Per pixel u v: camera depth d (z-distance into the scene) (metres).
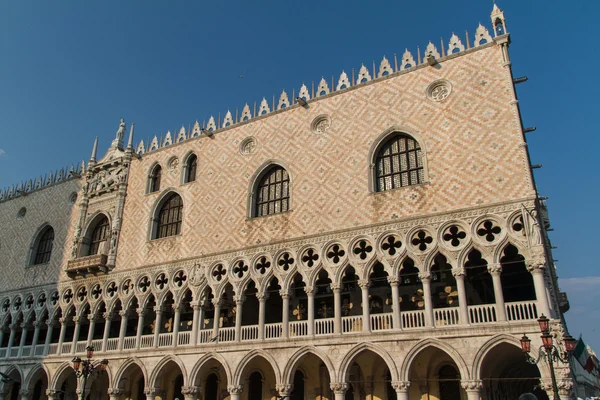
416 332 33.19
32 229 61.00
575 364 41.94
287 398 36.31
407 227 35.84
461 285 32.81
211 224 45.97
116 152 57.50
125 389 49.25
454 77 38.25
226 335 41.38
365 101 41.72
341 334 35.72
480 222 33.56
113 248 51.50
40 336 61.06
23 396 51.31
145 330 52.91
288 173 43.41
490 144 34.94
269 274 40.69
